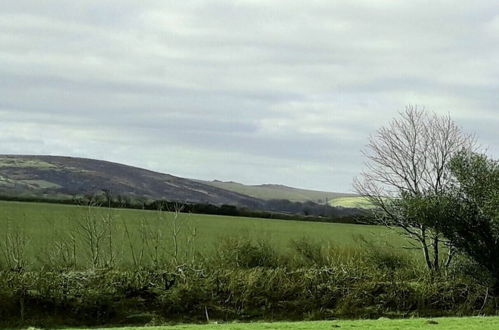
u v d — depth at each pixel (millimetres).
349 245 46656
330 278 38469
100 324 33219
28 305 32844
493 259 39875
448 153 44812
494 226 39719
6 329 31172
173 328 25781
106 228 44781
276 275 37562
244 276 36969
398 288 38344
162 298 35250
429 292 38500
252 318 35406
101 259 40625
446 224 40875
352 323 27344
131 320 33750
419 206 41688
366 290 38094
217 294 36156
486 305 38625
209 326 26438
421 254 44656
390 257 44031
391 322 27750
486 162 41375
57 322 32531
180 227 48094
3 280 32875
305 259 43562
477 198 40812
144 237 44375
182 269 37250
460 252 41719
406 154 45469
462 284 39312
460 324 27031
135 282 35469
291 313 36219
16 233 40844
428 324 27016
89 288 34344
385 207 45125
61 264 37656
